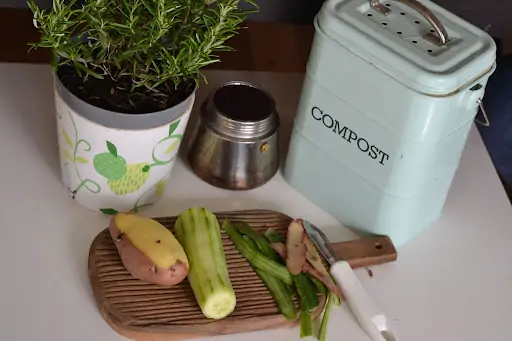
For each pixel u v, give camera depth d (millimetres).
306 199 776
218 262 648
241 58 918
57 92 641
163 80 626
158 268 622
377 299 695
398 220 713
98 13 598
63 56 628
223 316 632
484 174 843
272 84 897
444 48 638
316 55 673
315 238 710
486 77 652
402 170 666
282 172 794
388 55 618
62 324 622
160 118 636
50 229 690
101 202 701
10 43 858
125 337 624
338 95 674
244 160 745
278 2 922
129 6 606
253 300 655
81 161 668
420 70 605
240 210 742
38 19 586
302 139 736
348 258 701
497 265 750
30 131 772
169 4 595
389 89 629
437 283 721
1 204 697
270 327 648
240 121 721
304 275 678
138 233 638
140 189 696
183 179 765
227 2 608
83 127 636
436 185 719
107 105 635
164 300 637
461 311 701
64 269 663
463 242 766
